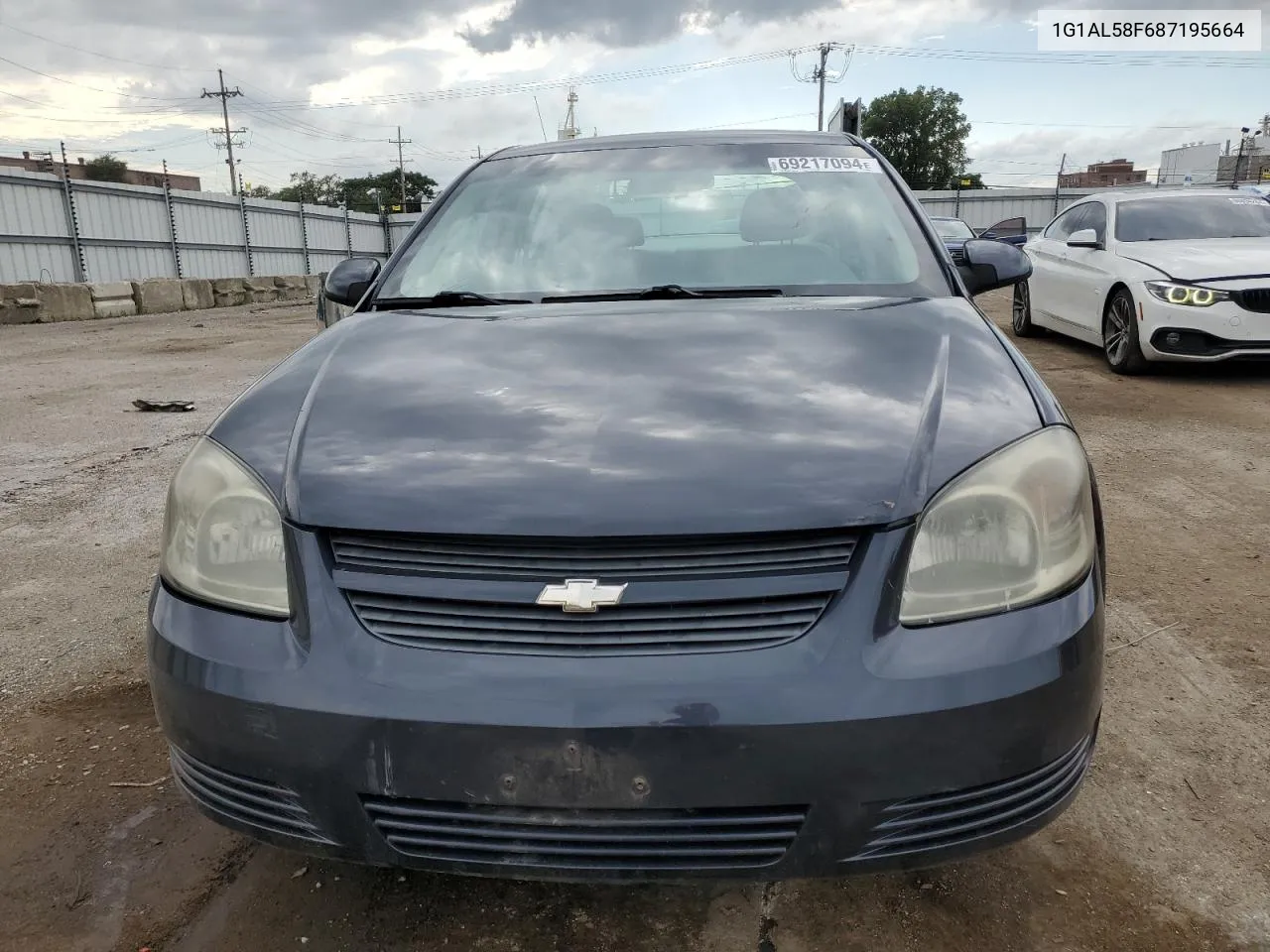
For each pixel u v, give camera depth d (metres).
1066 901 1.85
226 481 1.67
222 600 1.58
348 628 1.47
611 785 1.40
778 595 1.43
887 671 1.40
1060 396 6.50
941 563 1.49
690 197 2.73
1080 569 1.59
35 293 15.58
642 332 2.07
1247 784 2.20
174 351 11.02
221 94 57.16
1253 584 3.32
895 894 1.87
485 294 2.50
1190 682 2.67
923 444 1.60
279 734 1.47
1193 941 1.74
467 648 1.44
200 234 25.52
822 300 2.30
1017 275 2.78
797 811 1.42
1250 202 7.73
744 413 1.69
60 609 3.29
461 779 1.42
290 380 1.97
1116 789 2.20
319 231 31.00
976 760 1.43
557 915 1.83
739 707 1.38
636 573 1.44
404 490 1.55
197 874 1.96
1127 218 7.70
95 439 6.05
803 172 2.83
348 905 1.86
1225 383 6.82
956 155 66.12
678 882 1.46
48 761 2.37
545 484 1.53
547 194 2.83
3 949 1.75
